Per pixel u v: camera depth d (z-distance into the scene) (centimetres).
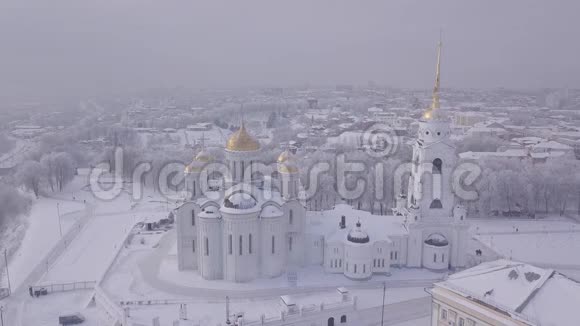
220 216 10888
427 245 11731
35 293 11012
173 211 17238
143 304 9956
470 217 17300
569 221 16925
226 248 10831
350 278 11181
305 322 9281
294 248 11656
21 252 13938
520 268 7375
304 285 10800
